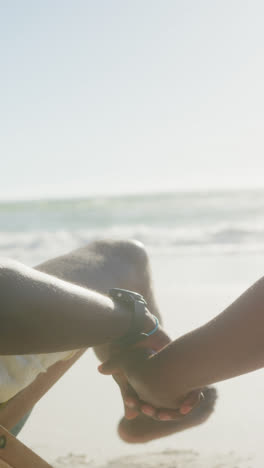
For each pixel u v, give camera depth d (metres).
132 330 1.13
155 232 16.22
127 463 2.10
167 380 1.07
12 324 0.85
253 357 0.96
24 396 1.27
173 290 6.51
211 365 0.99
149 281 1.52
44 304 0.89
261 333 0.94
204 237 13.17
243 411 2.57
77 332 0.95
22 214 23.48
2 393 1.18
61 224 22.12
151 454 2.18
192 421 1.30
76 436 2.39
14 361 1.18
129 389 1.26
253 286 0.97
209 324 1.00
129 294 1.15
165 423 1.32
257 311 0.94
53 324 0.90
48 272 1.35
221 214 20.59
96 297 1.03
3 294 0.84
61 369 1.34
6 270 0.87
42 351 0.91
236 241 12.27
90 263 1.41
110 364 1.17
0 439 1.11
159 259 10.22
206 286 6.71
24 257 12.00
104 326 1.03
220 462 2.05
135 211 22.69
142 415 1.30
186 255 10.55
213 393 1.32
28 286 0.88
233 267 8.42
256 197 21.69
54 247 14.09
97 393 2.96
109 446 2.26
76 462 2.12
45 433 2.44
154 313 1.52
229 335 0.96
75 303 0.95
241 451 2.15
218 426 2.42
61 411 2.71
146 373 1.10
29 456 1.16
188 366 1.02
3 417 1.22
